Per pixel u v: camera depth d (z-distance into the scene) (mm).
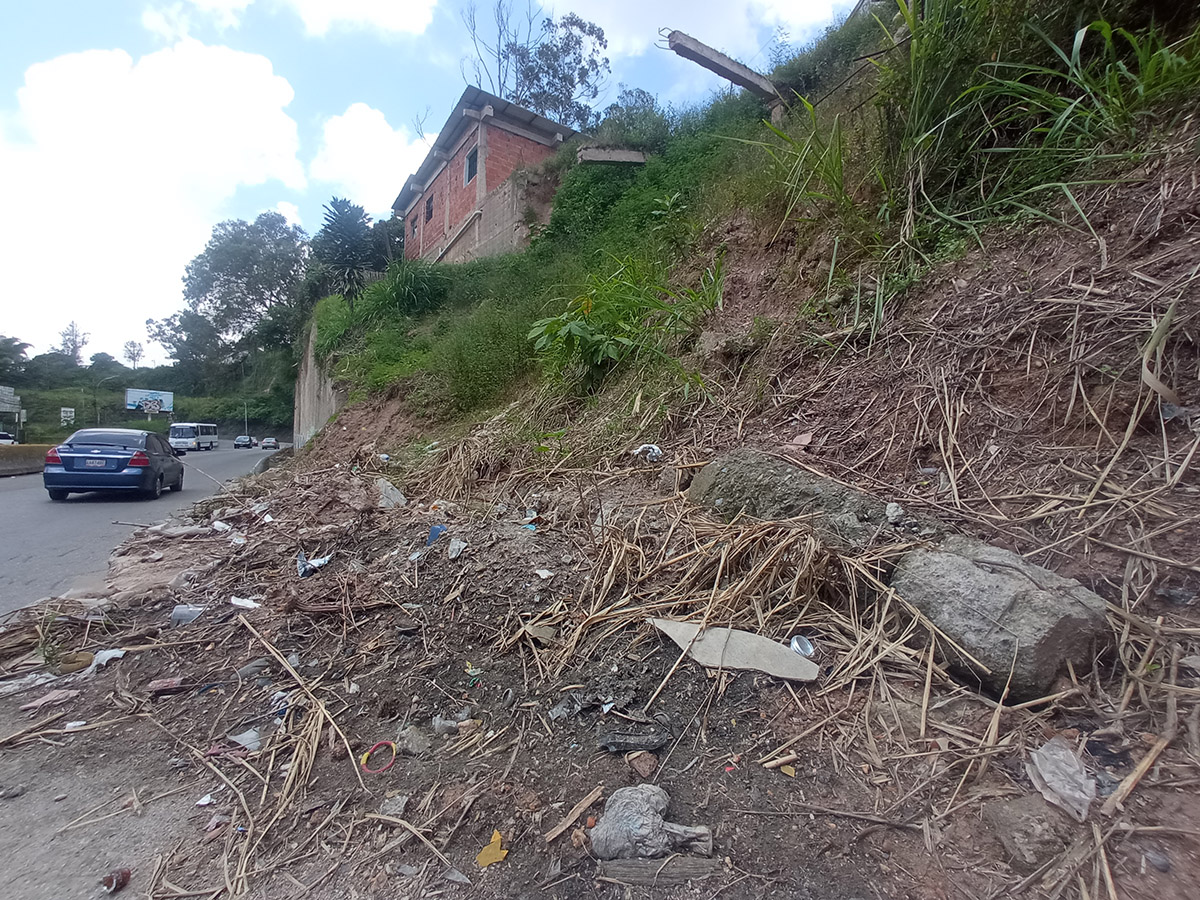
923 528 2711
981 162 4117
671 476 4078
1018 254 3588
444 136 18781
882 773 1894
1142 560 2238
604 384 6047
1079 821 1605
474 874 1687
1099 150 3496
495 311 9773
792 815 1796
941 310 3725
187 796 2062
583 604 2928
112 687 2754
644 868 1652
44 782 2141
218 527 5254
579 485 4348
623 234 9227
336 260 18859
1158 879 1439
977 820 1688
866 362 3912
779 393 4246
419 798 1976
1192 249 2822
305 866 1749
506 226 15023
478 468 5551
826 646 2428
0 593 4465
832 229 4957
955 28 4047
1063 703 1953
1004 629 2066
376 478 6066
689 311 5742
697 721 2186
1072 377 2904
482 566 3404
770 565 2730
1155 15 3664
